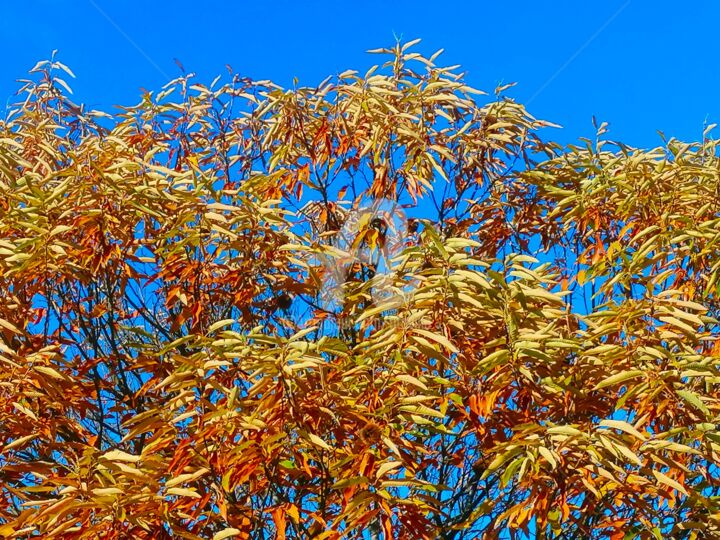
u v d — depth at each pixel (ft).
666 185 21.50
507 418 16.29
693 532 15.70
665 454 16.05
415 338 15.31
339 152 21.52
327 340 15.37
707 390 16.94
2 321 17.44
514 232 23.36
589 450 14.01
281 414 14.66
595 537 17.11
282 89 21.95
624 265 19.13
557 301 16.21
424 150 21.36
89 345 21.66
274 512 14.96
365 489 14.51
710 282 19.62
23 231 20.01
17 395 16.70
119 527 14.35
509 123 22.52
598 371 16.69
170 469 14.93
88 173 19.90
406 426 16.37
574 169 23.22
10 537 14.73
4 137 23.79
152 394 19.80
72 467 16.65
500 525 17.37
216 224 19.70
